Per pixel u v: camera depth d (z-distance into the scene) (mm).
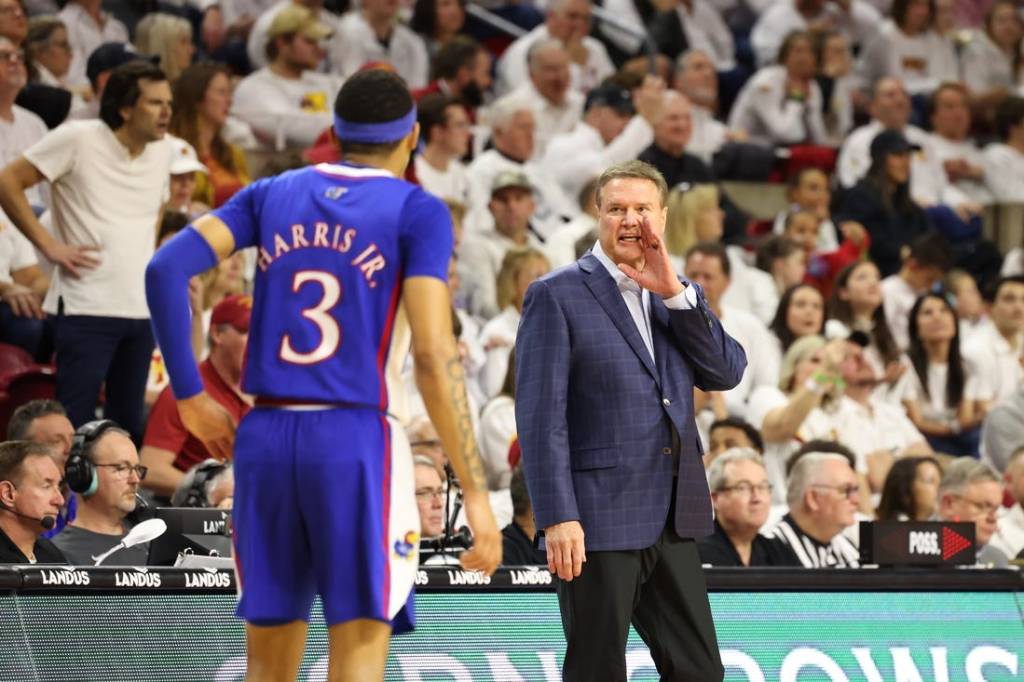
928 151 40750
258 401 11398
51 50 30562
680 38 42844
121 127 23109
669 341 13922
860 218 36906
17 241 25266
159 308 11203
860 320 30703
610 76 36500
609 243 13453
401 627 11492
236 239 11586
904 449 27797
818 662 16266
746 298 32031
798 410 25422
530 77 37469
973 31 47062
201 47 36750
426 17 39000
